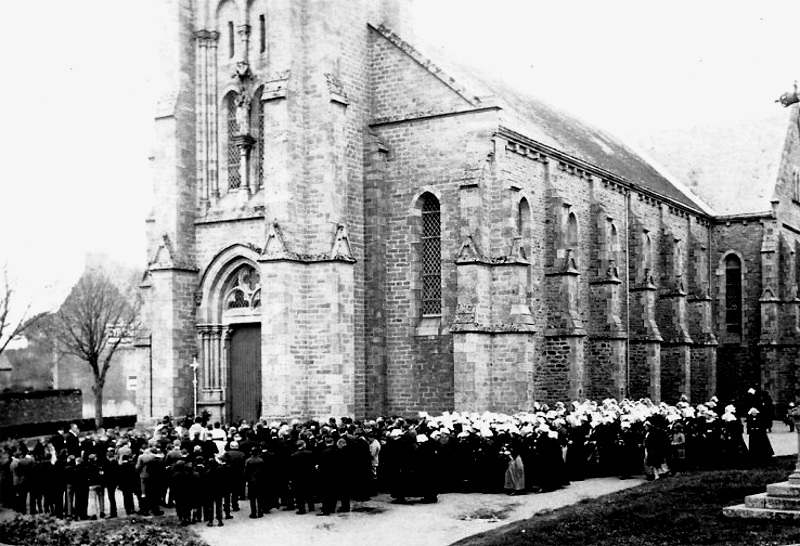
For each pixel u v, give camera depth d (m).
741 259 78.25
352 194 48.00
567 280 51.88
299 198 45.06
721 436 40.38
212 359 47.69
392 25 50.66
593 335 57.00
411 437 32.91
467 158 46.72
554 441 34.62
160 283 47.28
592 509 27.75
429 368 47.62
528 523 26.55
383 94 49.22
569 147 58.09
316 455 31.81
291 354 43.94
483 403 45.00
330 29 46.03
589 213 57.59
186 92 48.72
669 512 26.11
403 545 25.81
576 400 50.66
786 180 81.81
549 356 52.09
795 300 76.69
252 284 47.44
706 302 73.56
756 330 77.38
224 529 28.53
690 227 74.56
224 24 49.12
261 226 46.59
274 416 43.47
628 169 68.56
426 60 48.06
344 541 26.48
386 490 34.94
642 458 37.84
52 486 32.12
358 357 48.03
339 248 44.66
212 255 47.81
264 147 45.91
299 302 44.47
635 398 62.25
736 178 82.19
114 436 37.09
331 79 45.78
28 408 75.62
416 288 48.38
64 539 26.97
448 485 35.12
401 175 48.62
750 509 24.61
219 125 48.94
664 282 68.69
